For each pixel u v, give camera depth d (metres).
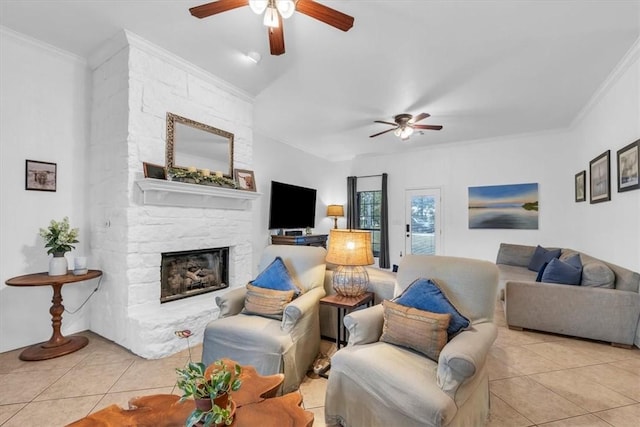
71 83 2.88
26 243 2.60
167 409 1.25
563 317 2.99
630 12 2.19
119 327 2.66
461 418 1.43
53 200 2.76
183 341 2.65
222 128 3.43
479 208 5.65
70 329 2.86
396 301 1.99
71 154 2.88
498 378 2.25
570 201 4.86
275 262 2.57
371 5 2.13
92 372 2.24
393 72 3.13
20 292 2.59
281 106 4.10
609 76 3.16
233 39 2.62
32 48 2.63
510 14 2.22
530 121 4.60
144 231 2.69
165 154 2.87
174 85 2.95
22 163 2.58
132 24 2.42
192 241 3.09
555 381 2.20
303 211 6.07
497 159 5.50
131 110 2.62
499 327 3.30
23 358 2.38
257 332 2.04
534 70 3.05
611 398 1.99
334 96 3.75
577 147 4.59
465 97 3.73
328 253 2.38
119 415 1.21
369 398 1.57
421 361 1.64
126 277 2.60
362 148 6.37
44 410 1.81
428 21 2.31
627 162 2.91
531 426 1.73
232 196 3.38
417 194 6.35
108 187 2.78
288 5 1.74
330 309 2.76
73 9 2.25
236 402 1.29
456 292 1.94
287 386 1.97
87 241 2.97
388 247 6.62
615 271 2.99
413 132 4.78
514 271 4.33
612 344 2.82
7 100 2.51
